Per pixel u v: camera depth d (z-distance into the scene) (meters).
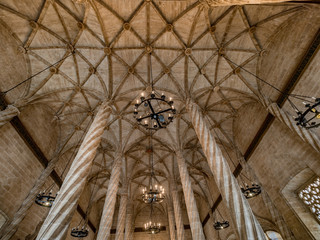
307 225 8.95
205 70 11.98
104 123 9.02
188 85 12.16
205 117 14.59
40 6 8.87
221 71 12.09
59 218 5.28
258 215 12.88
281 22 9.30
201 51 11.27
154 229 16.92
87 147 7.45
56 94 11.99
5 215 9.21
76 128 14.07
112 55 10.94
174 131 15.46
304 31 8.43
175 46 11.16
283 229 9.71
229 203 5.68
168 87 12.66
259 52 10.73
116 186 12.00
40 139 11.93
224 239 17.25
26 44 9.81
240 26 10.16
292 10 8.50
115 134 15.07
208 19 9.77
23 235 10.52
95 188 20.27
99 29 9.89
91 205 19.45
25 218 10.68
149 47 10.97
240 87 12.07
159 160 18.77
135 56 11.45
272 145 10.88
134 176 19.45
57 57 10.73
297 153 9.27
